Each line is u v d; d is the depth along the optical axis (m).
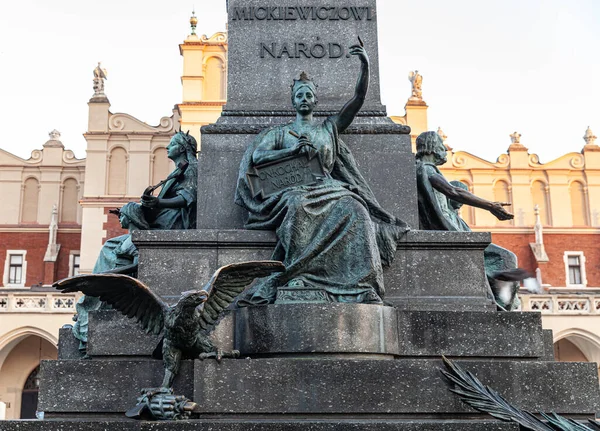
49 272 33.03
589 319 27.69
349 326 4.53
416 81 34.47
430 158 6.20
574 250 34.16
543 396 4.55
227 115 5.83
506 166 34.94
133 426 4.05
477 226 34.22
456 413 4.41
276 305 4.59
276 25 6.06
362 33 6.07
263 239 5.17
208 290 4.27
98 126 33.12
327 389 4.38
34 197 34.59
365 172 5.68
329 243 4.88
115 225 32.22
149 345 4.90
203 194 5.58
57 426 4.09
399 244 5.27
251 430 4.01
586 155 35.19
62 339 5.71
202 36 33.22
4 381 28.09
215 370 4.37
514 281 6.01
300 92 5.47
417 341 4.81
